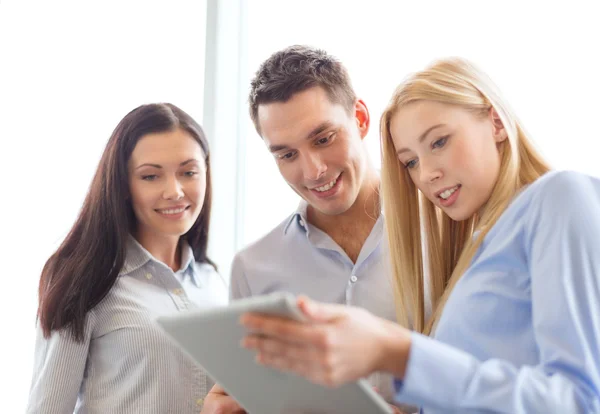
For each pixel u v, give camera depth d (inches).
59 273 65.0
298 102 56.0
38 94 99.2
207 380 64.6
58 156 97.4
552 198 36.9
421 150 43.5
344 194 58.1
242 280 64.6
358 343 29.7
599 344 33.3
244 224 95.3
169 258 70.6
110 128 97.8
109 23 100.5
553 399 31.2
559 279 34.2
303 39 91.8
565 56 73.4
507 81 76.2
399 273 50.5
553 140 72.9
